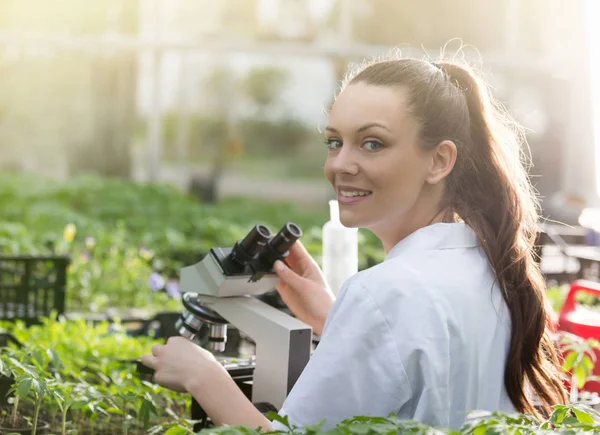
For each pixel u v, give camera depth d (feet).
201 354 6.57
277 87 120.16
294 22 92.38
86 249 29.86
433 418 5.70
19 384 7.81
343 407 5.74
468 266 6.24
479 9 70.85
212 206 50.42
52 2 68.80
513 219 6.48
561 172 55.01
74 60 75.87
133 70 67.92
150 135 58.95
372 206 6.23
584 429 5.54
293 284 7.58
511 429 5.27
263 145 127.34
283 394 7.09
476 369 6.04
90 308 24.29
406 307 5.80
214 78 111.14
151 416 9.22
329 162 6.37
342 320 5.87
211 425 8.11
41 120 76.74
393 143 6.13
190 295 7.67
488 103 6.76
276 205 50.52
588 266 23.53
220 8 91.86
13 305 17.08
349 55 52.47
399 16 74.28
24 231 31.58
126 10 63.87
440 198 6.49
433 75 6.39
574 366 9.66
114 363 11.25
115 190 47.19
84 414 10.00
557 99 54.49
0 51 72.02
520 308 6.35
